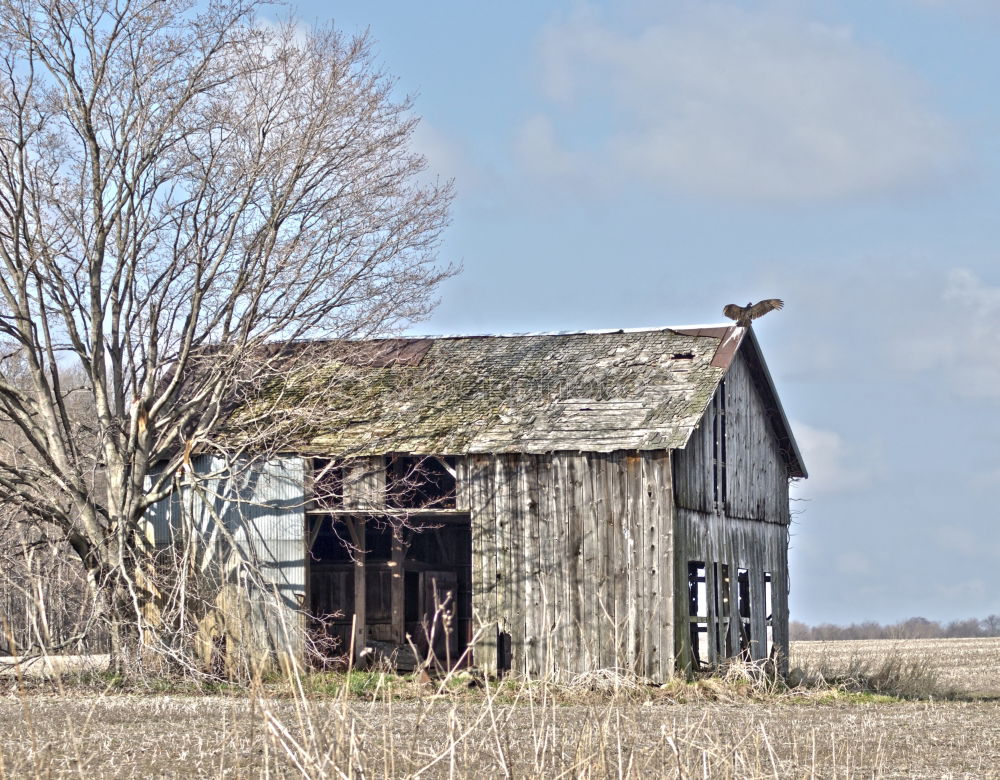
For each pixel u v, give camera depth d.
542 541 42.41
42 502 41.19
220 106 42.59
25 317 41.50
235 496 45.47
